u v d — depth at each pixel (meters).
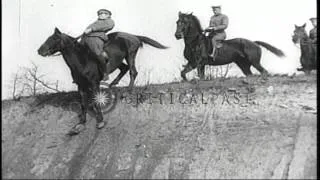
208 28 22.25
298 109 18.77
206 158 17.14
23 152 19.23
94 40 20.23
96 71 19.97
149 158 17.67
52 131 20.20
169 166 17.14
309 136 17.22
